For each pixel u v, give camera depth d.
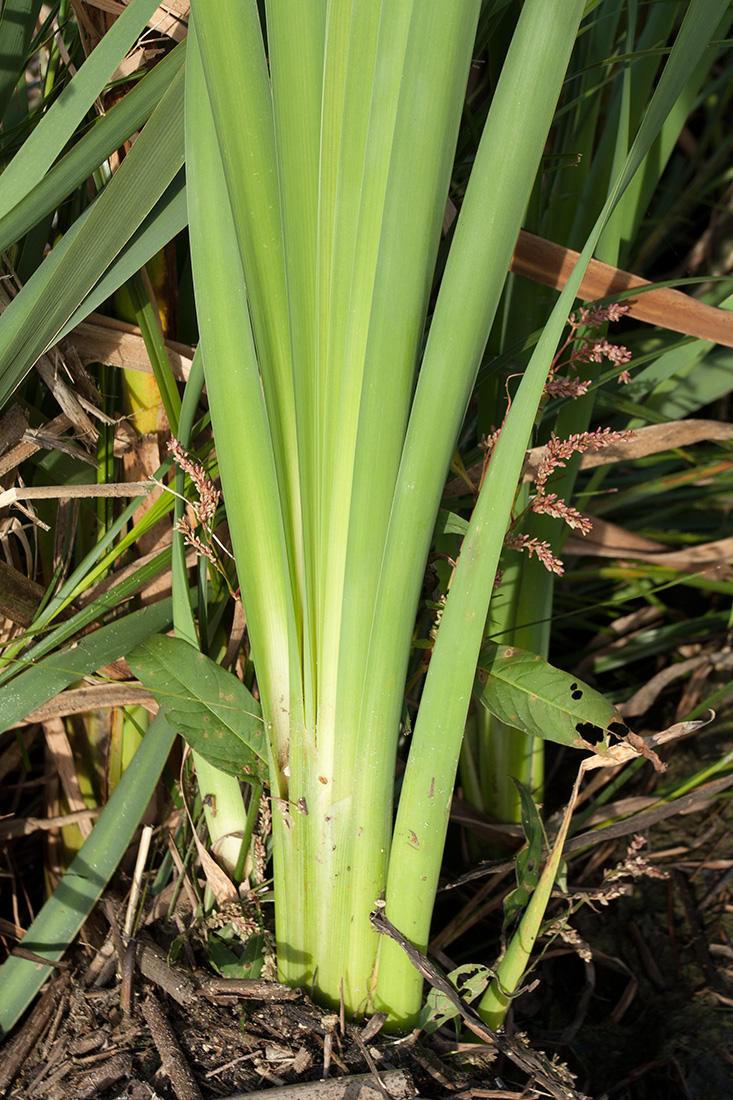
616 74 0.45
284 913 0.39
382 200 0.33
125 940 0.41
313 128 0.34
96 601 0.41
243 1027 0.38
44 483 0.43
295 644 0.37
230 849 0.41
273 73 0.34
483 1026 0.37
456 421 0.34
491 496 0.34
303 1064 0.37
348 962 0.38
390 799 0.37
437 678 0.35
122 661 0.43
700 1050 0.43
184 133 0.36
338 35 0.33
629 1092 0.43
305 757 0.37
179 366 0.42
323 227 0.35
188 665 0.39
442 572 0.40
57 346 0.40
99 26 0.39
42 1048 0.40
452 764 0.35
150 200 0.36
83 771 0.45
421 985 0.38
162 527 0.43
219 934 0.41
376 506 0.35
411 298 0.33
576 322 0.41
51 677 0.40
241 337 0.36
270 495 0.37
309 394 0.36
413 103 0.31
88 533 0.44
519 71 0.31
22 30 0.39
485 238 0.32
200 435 0.43
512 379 0.45
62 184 0.36
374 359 0.33
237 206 0.34
